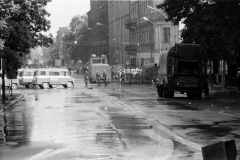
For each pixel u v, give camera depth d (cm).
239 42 3491
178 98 3672
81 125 1820
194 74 3634
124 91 4841
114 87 6003
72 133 1586
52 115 2262
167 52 3762
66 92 4775
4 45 3247
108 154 1170
